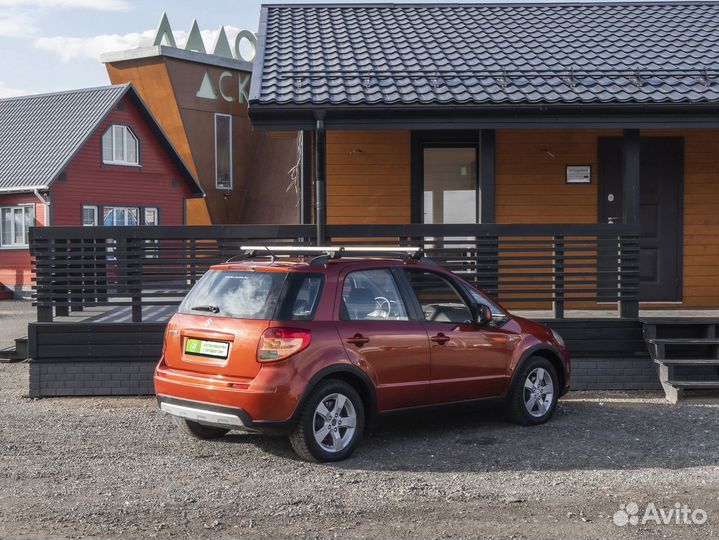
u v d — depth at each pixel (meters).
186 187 32.75
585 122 11.20
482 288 10.98
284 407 7.08
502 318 8.86
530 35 13.67
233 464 7.29
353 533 5.55
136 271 10.71
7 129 30.70
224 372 7.26
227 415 7.18
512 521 5.79
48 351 10.57
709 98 11.09
